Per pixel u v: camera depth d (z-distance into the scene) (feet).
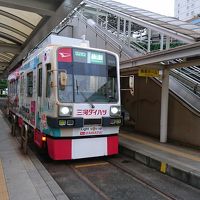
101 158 28.48
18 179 19.07
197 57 31.24
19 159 24.41
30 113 32.35
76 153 24.75
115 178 21.98
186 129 32.45
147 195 18.48
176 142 33.37
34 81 30.42
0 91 139.95
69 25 62.90
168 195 18.47
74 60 25.44
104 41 50.75
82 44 27.94
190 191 19.31
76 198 17.80
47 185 18.12
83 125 24.66
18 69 45.34
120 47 46.09
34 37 46.78
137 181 21.27
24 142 27.12
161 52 27.66
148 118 40.91
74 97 24.75
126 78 48.29
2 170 21.04
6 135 37.14
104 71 26.91
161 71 34.53
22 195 16.28
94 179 21.67
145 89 41.96
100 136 26.00
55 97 24.07
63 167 24.86
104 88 26.61
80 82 25.38
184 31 32.91
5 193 16.51
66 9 31.04
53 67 24.48
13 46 59.88
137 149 28.73
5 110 71.36
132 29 66.69
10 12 39.06
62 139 24.27
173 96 34.86
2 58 83.56
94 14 62.90
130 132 41.98
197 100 35.32
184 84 39.11
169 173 22.77
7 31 50.80
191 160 24.41
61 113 23.82
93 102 25.48
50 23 37.22
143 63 30.78
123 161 27.48
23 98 37.83
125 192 18.97
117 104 26.78
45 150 27.25
